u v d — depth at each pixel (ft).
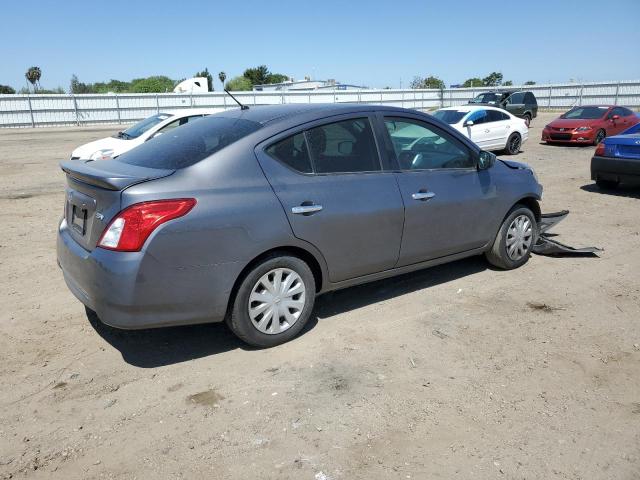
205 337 13.71
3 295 16.46
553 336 13.64
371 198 13.76
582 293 16.47
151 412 10.52
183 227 11.07
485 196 16.56
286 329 13.03
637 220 26.32
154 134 36.24
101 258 10.97
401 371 11.98
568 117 65.05
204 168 11.71
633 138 31.30
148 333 13.93
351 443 9.56
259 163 12.30
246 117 13.62
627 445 9.47
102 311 11.19
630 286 17.06
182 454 9.31
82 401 10.88
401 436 9.74
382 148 14.40
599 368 12.08
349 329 14.07
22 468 8.95
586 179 38.83
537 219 19.12
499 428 9.95
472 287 16.97
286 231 12.31
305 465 9.00
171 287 11.19
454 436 9.73
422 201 14.82
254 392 11.19
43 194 33.83
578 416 10.30
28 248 21.54
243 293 12.17
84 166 12.85
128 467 9.00
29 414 10.44
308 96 122.93
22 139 74.64
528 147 60.18
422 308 15.39
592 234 23.68
